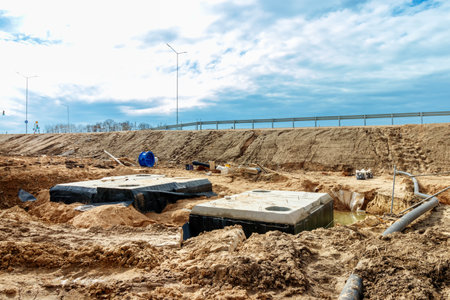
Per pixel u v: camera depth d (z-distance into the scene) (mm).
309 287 4492
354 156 26125
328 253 5789
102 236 7246
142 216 11164
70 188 13273
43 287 4496
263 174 23250
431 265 4465
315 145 29125
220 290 4266
